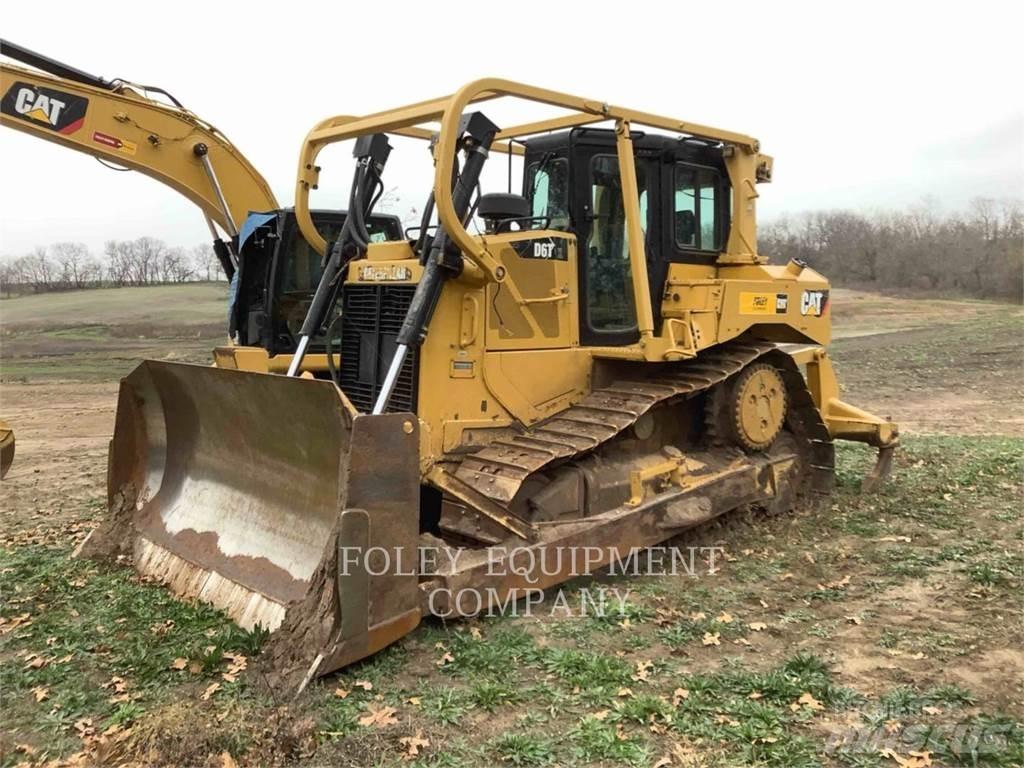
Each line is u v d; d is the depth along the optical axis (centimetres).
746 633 455
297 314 821
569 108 520
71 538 633
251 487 514
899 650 429
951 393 1543
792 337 694
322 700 375
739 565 564
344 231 587
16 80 771
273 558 472
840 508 700
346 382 566
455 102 461
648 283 606
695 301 618
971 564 555
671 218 630
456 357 515
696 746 342
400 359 479
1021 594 502
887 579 534
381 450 405
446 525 502
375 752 338
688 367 623
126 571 542
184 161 869
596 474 551
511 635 444
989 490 750
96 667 412
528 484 527
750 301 632
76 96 798
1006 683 390
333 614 396
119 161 836
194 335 2388
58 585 516
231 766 328
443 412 511
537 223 605
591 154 581
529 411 553
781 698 379
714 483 598
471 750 341
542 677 402
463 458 514
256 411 479
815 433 725
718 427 644
